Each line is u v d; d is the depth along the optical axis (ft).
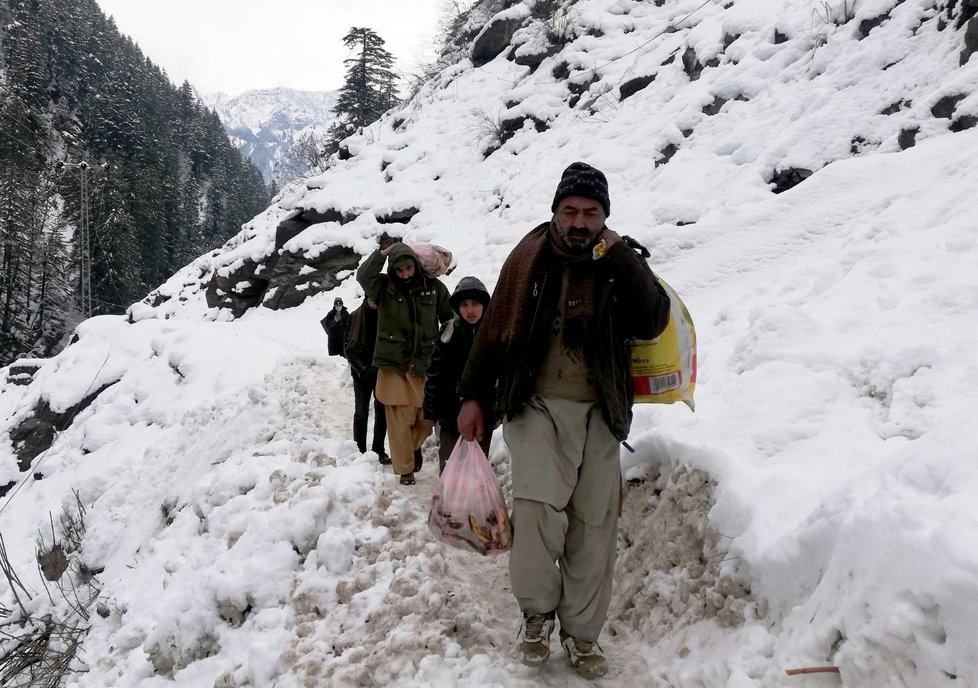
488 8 79.66
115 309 208.23
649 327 8.92
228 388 36.47
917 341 12.30
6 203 194.18
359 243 54.75
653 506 11.87
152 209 253.44
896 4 29.68
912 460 7.28
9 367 68.74
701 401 13.50
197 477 24.23
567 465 9.09
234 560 13.20
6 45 317.22
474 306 14.83
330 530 12.91
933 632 5.90
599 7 58.95
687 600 9.86
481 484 10.09
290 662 10.43
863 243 17.46
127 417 41.24
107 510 29.09
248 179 414.82
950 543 5.95
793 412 12.02
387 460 19.54
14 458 49.39
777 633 7.97
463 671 9.32
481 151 56.54
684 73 43.47
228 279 65.00
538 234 9.43
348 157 73.15
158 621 12.98
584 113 49.42
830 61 30.55
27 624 22.24
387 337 17.43
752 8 40.22
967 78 22.33
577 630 9.10
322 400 26.08
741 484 10.14
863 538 6.88
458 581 11.97
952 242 15.03
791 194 22.65
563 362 9.20
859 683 6.32
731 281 20.48
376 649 9.95
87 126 297.33
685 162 32.50
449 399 15.23
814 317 14.67
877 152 24.04
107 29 396.37
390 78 135.95
